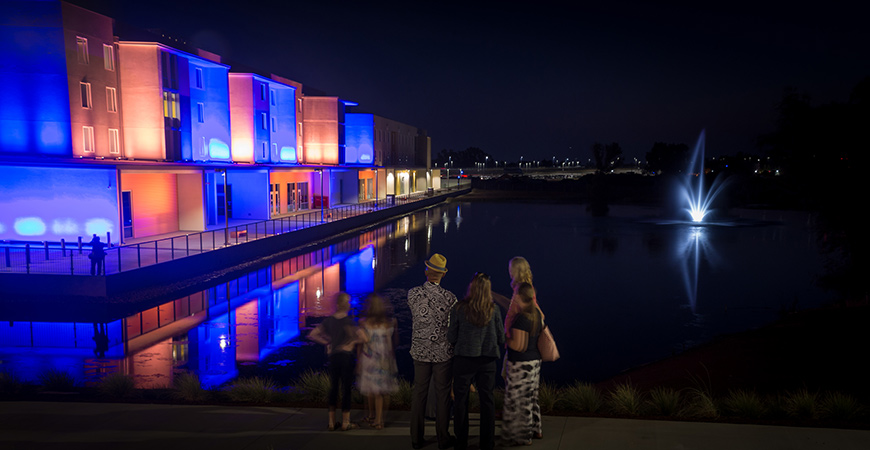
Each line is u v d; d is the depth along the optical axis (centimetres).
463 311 535
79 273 1955
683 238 4116
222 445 570
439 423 556
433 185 11412
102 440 584
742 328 1669
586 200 9406
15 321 1672
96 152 2880
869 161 1725
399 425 635
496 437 586
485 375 540
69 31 2698
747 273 2645
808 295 2147
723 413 716
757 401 725
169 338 1470
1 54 2684
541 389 785
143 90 3181
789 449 534
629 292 2202
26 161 2498
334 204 6144
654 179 12112
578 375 1251
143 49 3162
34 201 2684
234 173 4188
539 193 11838
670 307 1942
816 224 1959
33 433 604
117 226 2673
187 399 796
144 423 636
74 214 2678
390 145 8075
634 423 616
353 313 1753
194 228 3416
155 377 1154
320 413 677
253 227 3634
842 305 1847
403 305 1895
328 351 623
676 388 1101
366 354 622
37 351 1352
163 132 3212
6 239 2706
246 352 1345
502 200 9406
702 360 1308
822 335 1459
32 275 1911
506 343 564
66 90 2691
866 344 1345
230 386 1059
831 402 704
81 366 1231
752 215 6291
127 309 1823
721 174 8269
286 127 5091
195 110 3759
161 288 2117
